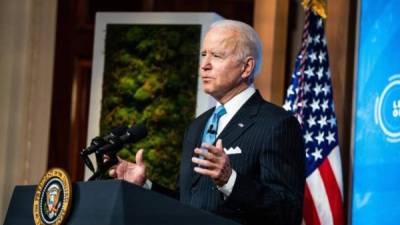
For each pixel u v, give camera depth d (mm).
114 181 4609
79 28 14211
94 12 14328
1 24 12414
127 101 11492
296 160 5957
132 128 5473
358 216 8742
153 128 11375
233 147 6035
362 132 8820
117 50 11586
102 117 11555
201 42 11281
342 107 10133
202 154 5199
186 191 6215
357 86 8961
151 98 11406
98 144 5410
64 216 4734
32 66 12500
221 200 5824
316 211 9172
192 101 11273
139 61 11492
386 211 8383
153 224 4609
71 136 14391
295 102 9531
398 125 8336
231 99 6297
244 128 6074
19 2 12484
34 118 12453
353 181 8867
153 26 11477
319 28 9703
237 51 6223
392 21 8547
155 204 4629
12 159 12312
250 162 5957
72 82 13656
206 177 6070
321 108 9492
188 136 6527
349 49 10242
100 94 11602
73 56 13961
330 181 9266
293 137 6012
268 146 5918
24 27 12445
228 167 5340
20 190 5309
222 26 6320
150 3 14305
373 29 8789
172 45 11367
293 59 11570
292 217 5633
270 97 11148
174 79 11336
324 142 9375
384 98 8562
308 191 9227
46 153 12461
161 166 11297
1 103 12352
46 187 4918
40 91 12508
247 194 5418
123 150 11375
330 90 9594
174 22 11391
